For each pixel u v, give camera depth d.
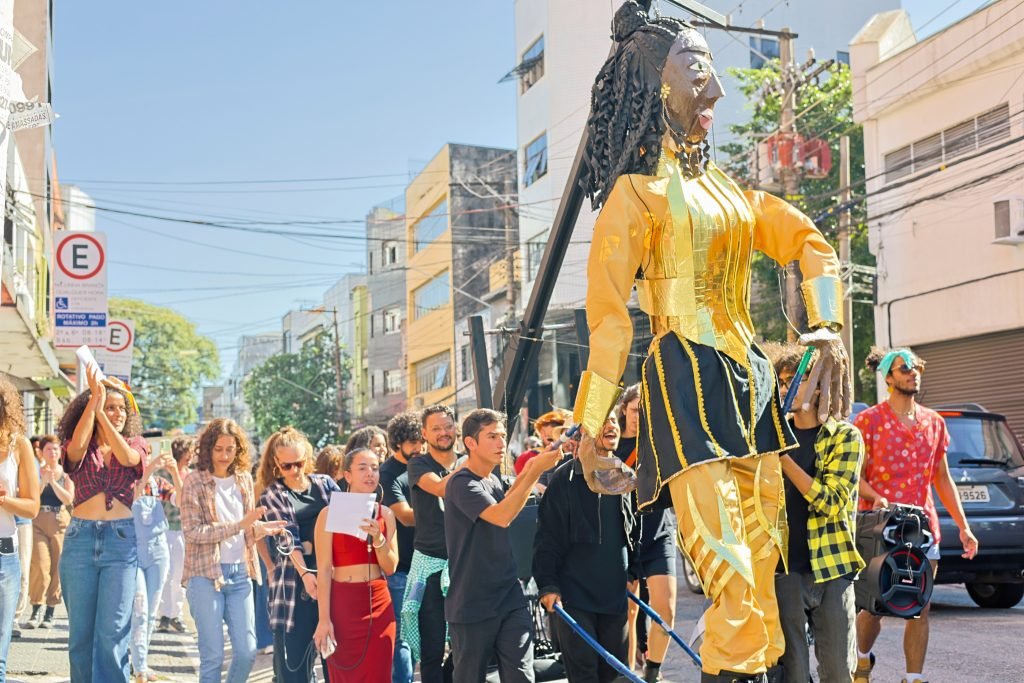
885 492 5.95
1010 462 9.73
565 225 6.11
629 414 5.89
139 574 7.79
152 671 8.46
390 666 5.61
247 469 6.63
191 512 6.22
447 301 38.72
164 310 67.62
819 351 3.55
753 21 31.83
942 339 19.91
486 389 8.10
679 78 3.50
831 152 25.12
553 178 27.62
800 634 4.45
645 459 3.62
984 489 9.35
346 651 5.52
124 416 6.33
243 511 6.52
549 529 5.35
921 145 20.50
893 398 6.00
